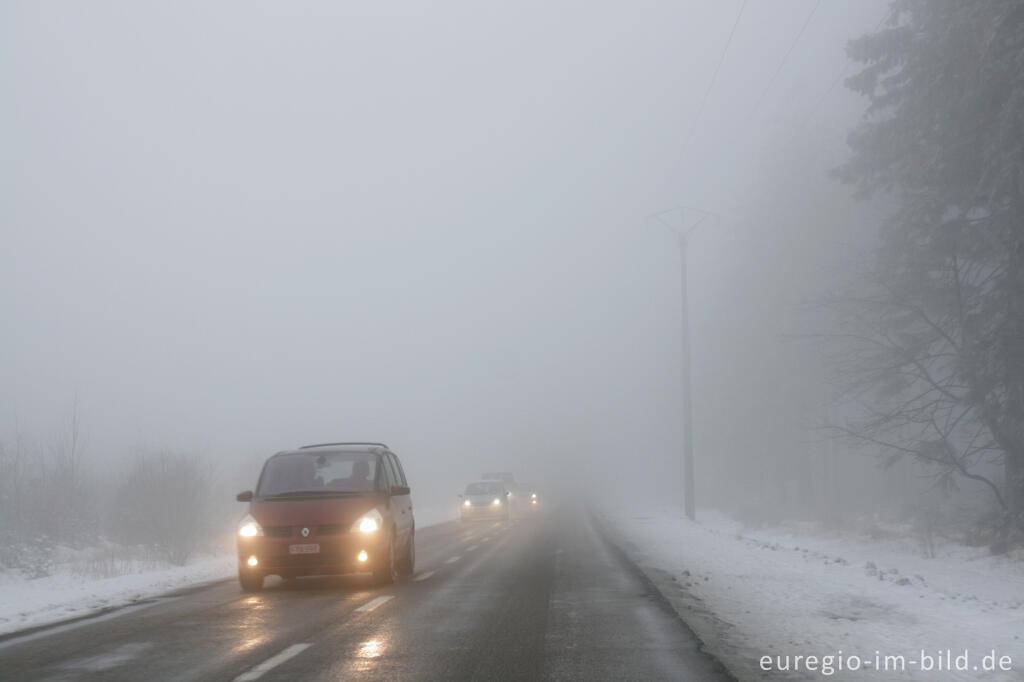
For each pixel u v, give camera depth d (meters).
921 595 23.81
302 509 24.42
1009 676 14.11
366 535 24.20
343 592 23.95
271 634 17.20
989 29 37.88
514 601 21.78
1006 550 38.66
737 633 17.50
